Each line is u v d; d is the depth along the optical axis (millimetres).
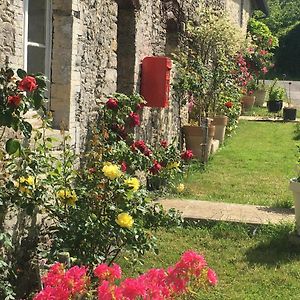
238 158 11875
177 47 10609
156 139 9094
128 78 7738
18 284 4543
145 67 8039
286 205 7902
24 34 4750
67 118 5469
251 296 5035
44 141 4605
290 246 6336
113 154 5680
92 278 3500
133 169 5957
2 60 4344
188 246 6266
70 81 5449
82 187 4715
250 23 24344
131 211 4750
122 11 7668
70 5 5375
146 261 5719
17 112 3941
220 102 13891
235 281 5375
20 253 4652
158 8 8992
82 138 5859
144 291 2791
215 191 8766
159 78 8000
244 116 19250
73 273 2934
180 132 10945
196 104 12062
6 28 4383
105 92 6590
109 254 5020
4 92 3953
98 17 6238
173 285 3041
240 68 16938
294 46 39875
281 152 12844
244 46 17750
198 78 11188
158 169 6738
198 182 9383
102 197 4684
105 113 6312
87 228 4559
